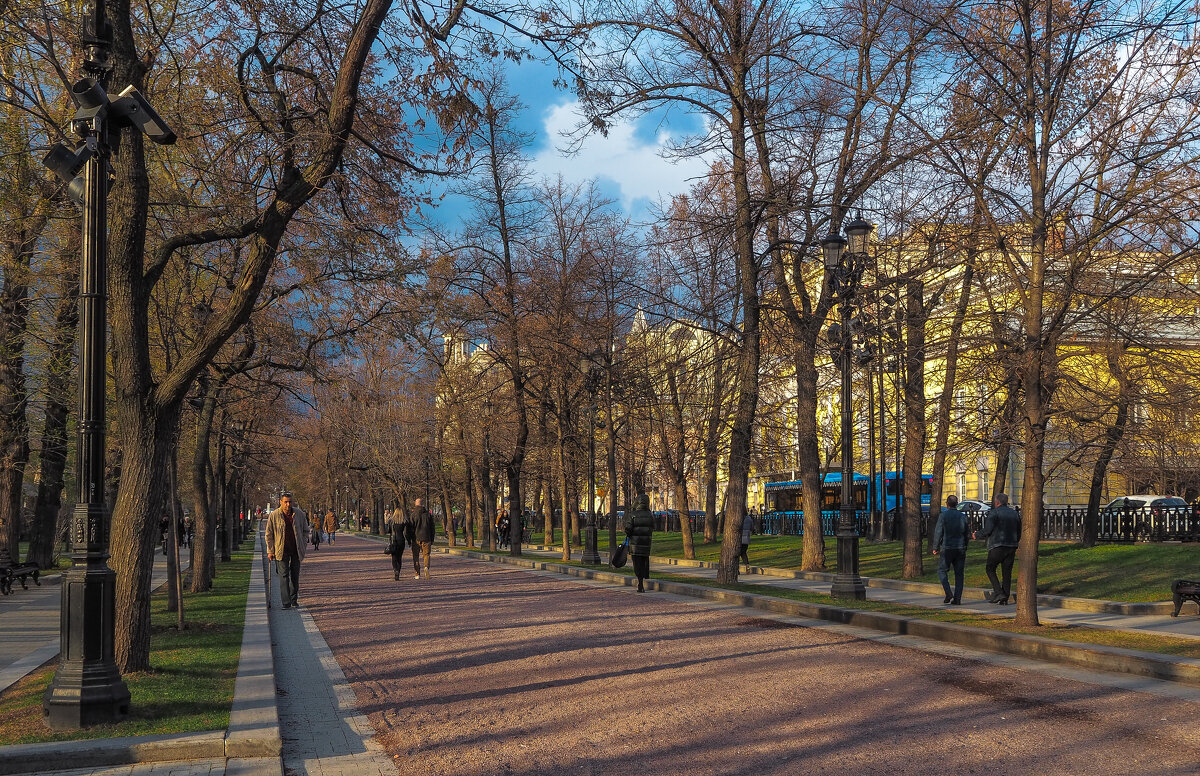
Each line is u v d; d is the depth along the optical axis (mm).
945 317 19328
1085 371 18953
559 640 14055
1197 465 27734
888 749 7402
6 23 13516
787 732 8000
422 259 15117
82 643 8023
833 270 19391
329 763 7301
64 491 34188
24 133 17016
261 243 10711
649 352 36469
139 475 10570
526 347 38281
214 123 13570
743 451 22594
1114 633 12852
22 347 22719
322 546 65188
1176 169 12539
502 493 73875
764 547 37719
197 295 17000
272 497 92750
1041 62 13594
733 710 8914
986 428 17203
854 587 18406
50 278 19781
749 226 20922
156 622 15625
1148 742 7574
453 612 18625
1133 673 10727
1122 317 15383
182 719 8062
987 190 13938
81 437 8344
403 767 7160
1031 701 9227
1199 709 8797
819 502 27391
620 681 10539
